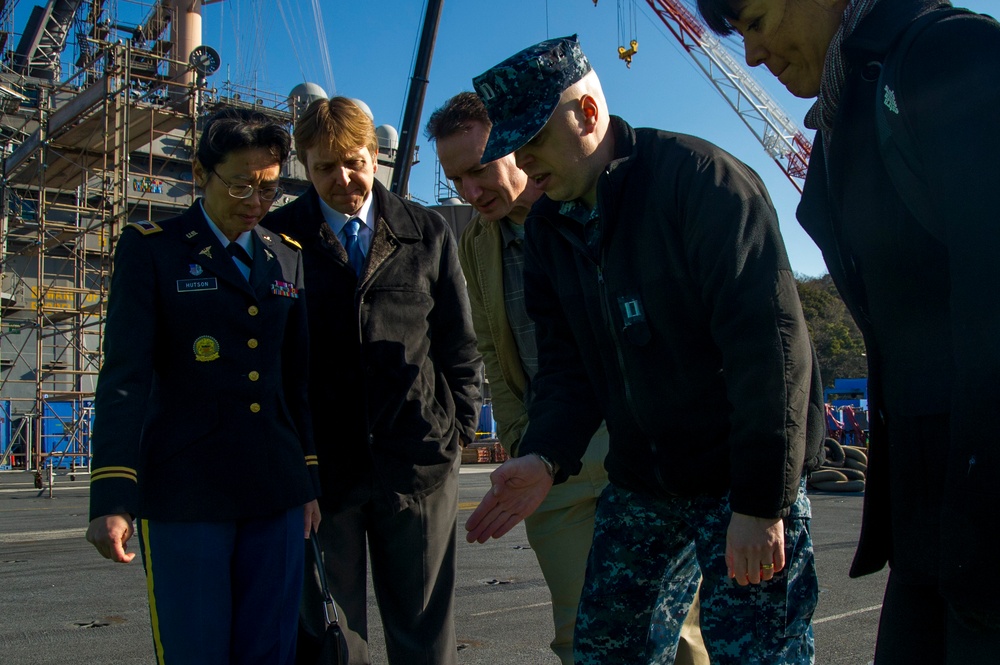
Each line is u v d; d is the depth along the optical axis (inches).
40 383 848.9
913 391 55.0
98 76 919.0
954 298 45.8
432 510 113.8
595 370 86.4
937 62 48.5
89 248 1088.8
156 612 85.7
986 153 45.0
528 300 94.1
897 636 60.4
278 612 90.7
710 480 78.4
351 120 109.8
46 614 189.6
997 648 47.8
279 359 96.5
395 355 113.0
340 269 113.0
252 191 91.7
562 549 114.7
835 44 58.2
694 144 76.4
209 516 87.0
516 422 125.0
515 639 161.6
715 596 76.9
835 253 62.4
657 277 76.3
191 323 90.4
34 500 579.2
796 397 69.3
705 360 77.2
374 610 194.5
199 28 1002.1
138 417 83.5
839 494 508.7
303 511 96.0
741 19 62.9
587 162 80.1
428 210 124.3
